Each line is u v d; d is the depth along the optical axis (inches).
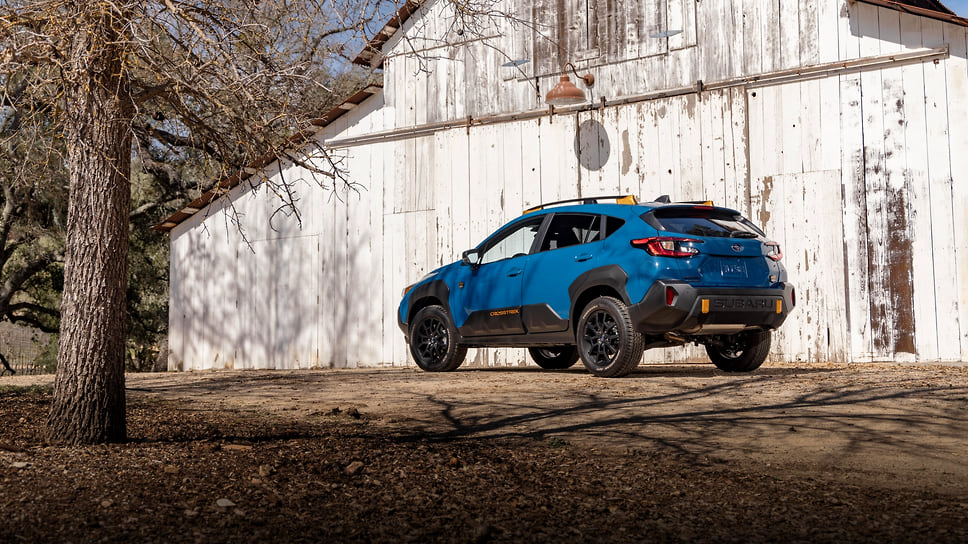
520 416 263.0
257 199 617.9
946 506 156.7
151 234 964.6
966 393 276.7
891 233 439.5
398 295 573.3
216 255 632.4
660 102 498.3
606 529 142.8
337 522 144.2
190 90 205.3
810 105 460.1
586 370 407.2
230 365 621.9
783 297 351.9
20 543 128.3
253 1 227.1
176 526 138.7
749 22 478.6
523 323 381.7
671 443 219.3
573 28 528.7
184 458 189.9
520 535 139.2
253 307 617.0
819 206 455.5
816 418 244.1
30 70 202.2
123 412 210.8
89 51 192.5
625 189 506.9
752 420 244.5
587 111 519.5
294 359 601.9
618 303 344.2
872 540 135.6
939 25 432.5
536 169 534.0
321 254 597.9
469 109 559.5
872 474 184.4
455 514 150.9
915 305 432.8
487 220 547.5
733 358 382.0
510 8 547.5
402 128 577.9
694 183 487.5
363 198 587.8
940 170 430.0
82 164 201.0
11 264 942.4
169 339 644.7
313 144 238.8
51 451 192.5
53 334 1015.6
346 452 202.4
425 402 297.7
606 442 222.5
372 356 577.9
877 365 411.5
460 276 414.0
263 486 166.6
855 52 451.5
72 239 203.3
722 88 481.7
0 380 464.8
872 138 446.0
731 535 139.3
